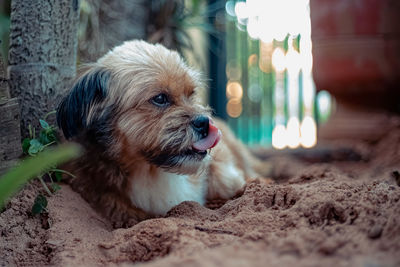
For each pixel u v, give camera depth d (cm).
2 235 55
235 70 143
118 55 66
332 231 45
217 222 52
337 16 112
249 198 57
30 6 65
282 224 49
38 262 52
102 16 94
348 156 102
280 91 151
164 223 51
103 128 63
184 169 62
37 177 62
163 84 62
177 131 60
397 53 110
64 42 67
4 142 57
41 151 60
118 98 62
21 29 65
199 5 110
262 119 151
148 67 63
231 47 141
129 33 97
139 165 64
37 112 65
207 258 39
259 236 46
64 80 67
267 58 146
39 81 65
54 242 53
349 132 117
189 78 64
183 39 105
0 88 57
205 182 73
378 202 49
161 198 65
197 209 57
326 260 39
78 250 51
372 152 104
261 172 96
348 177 72
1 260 52
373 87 114
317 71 116
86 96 63
